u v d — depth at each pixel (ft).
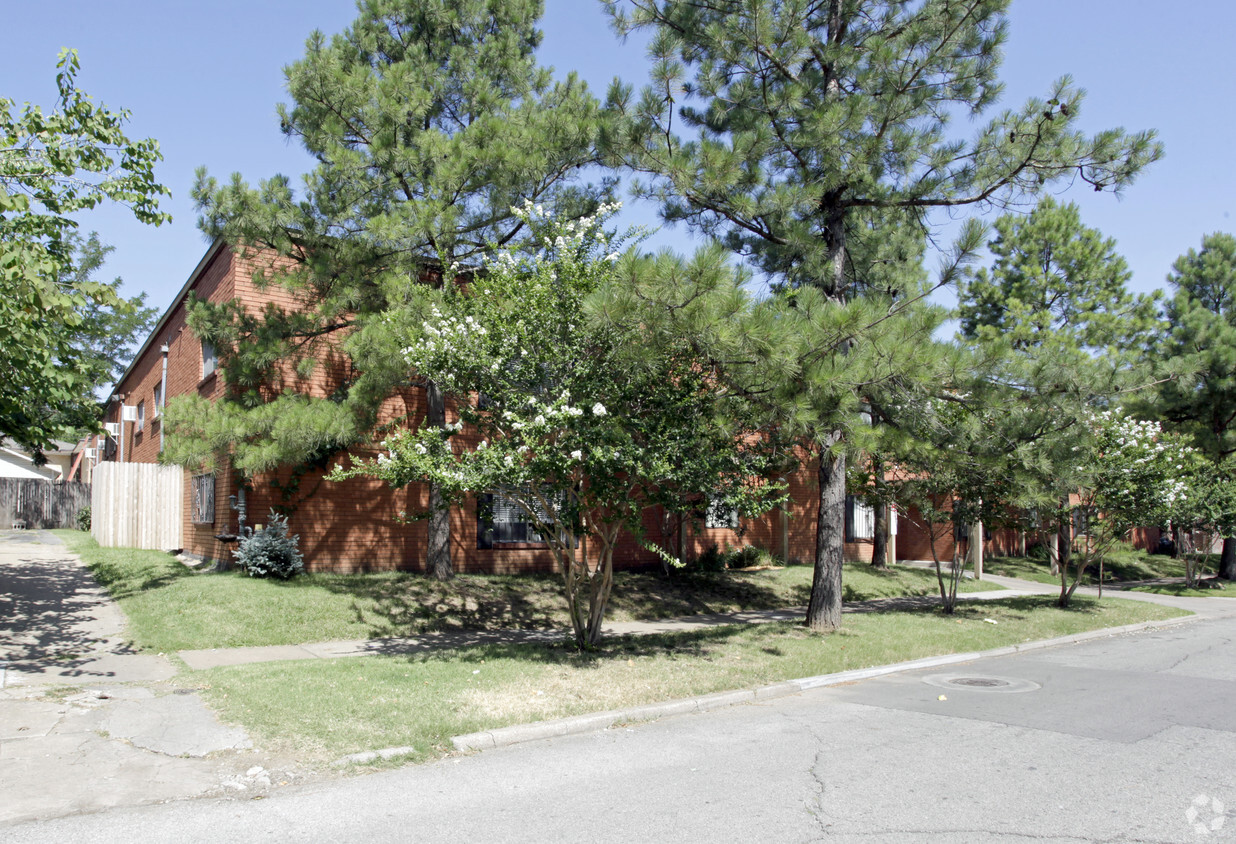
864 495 50.60
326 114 41.01
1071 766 19.88
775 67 38.81
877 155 37.04
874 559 71.20
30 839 15.03
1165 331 83.92
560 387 29.43
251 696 24.47
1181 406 79.25
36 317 29.68
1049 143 34.42
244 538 44.75
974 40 36.65
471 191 40.75
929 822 16.05
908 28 36.86
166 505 60.59
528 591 46.88
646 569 59.21
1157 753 21.13
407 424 48.37
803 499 73.82
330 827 15.76
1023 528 51.39
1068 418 36.70
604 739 22.40
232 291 48.80
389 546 50.24
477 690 25.49
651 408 30.60
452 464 29.43
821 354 29.71
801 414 28.07
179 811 16.53
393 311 35.88
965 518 47.29
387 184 40.32
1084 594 68.59
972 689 29.86
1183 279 91.04
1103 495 51.44
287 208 39.37
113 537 62.49
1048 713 25.79
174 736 21.12
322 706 23.41
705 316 25.43
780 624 41.83
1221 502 74.13
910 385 31.73
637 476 29.78
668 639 36.32
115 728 21.83
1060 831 15.61
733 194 37.42
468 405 31.83
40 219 31.81
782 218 38.50
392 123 40.45
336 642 36.19
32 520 90.89
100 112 31.68
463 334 29.50
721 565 60.80
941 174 38.01
